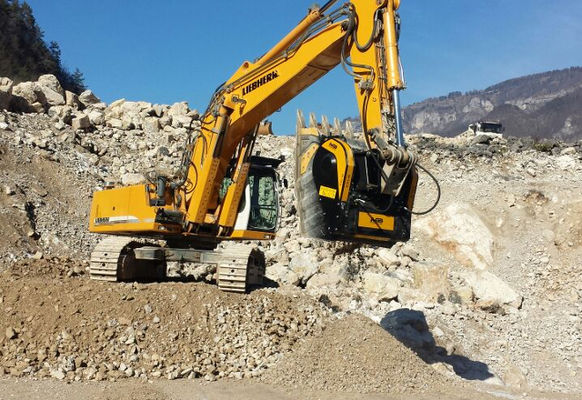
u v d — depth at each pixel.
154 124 24.98
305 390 8.60
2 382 8.08
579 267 18.33
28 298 10.09
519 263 19.16
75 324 9.54
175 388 8.34
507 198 21.67
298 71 9.95
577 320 16.09
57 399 7.55
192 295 10.45
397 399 8.60
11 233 15.65
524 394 10.98
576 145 26.61
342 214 8.05
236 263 11.11
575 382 13.52
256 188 12.34
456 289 16.80
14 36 46.09
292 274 15.95
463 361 13.74
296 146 8.76
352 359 9.41
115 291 10.37
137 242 12.59
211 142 11.40
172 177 12.08
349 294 15.63
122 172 21.39
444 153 25.19
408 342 13.33
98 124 24.12
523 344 15.12
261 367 9.21
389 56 8.35
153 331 9.62
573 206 20.45
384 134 8.21
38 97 23.03
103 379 8.53
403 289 16.20
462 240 19.61
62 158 20.31
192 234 11.96
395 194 8.14
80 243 17.05
